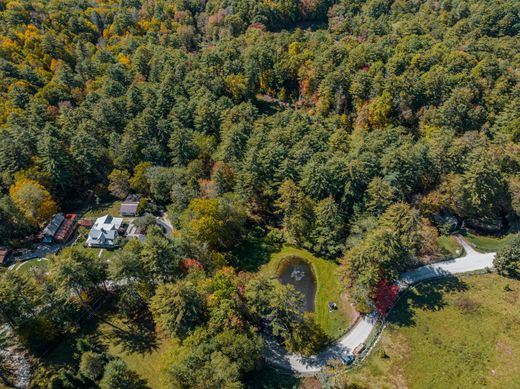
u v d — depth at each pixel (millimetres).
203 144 93750
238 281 63438
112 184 88875
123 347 57781
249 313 59344
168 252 61125
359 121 102625
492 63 101500
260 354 55094
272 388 54344
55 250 76500
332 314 66750
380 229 66438
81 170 91562
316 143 89438
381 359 58094
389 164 79125
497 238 78688
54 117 98938
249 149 87000
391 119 100062
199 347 49656
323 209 77312
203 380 45969
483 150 80125
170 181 85812
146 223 79875
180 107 99062
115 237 78062
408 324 62625
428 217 82062
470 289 67500
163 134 96250
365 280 61875
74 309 61031
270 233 82938
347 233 79312
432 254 75188
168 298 53719
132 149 92562
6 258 74062
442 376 54812
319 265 76688
